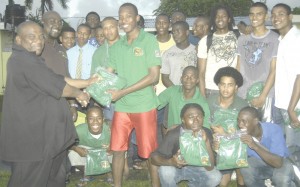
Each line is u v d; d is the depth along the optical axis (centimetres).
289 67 481
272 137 446
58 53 529
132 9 474
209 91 554
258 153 433
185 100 513
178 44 609
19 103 394
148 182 558
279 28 494
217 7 556
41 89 392
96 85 450
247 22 1766
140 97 482
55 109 404
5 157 402
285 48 484
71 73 618
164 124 563
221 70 484
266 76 513
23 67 388
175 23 603
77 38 620
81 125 539
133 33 484
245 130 436
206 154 444
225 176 511
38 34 398
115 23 538
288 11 490
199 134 448
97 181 570
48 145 401
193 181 475
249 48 523
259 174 462
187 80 502
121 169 504
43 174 405
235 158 436
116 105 495
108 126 542
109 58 510
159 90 634
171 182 467
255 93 502
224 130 462
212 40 554
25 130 396
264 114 513
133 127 497
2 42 2175
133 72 481
